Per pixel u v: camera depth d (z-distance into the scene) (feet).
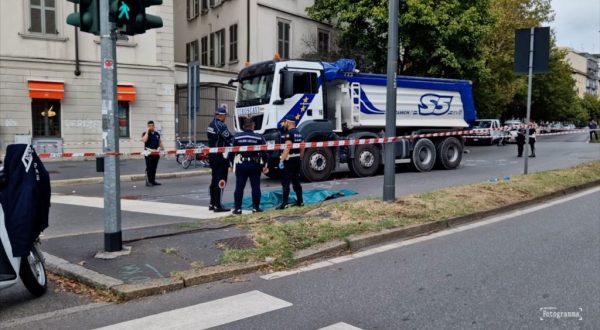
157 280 16.92
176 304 15.57
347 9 84.23
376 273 18.61
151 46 72.08
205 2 101.50
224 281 17.72
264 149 30.22
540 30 40.47
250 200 36.04
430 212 26.89
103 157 19.79
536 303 15.62
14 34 63.87
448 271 18.81
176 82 79.25
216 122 31.91
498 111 130.41
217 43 97.45
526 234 24.59
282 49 91.25
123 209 33.06
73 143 67.77
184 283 17.06
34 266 16.47
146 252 19.97
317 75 46.16
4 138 63.82
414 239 23.71
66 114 67.21
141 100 71.82
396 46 28.12
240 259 19.16
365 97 49.85
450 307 15.30
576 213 29.73
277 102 43.68
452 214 27.02
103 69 19.31
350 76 48.65
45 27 65.62
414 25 79.66
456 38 80.89
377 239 22.79
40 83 64.85
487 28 82.48
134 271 17.81
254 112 45.42
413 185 41.91
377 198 30.42
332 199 35.63
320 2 88.79
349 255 21.02
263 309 15.14
